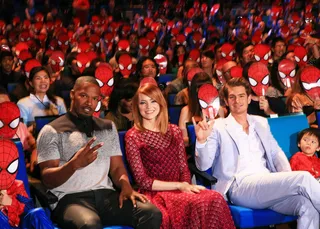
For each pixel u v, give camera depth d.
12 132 3.97
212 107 4.64
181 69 7.25
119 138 4.19
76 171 3.82
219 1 17.14
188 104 4.88
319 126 4.91
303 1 16.11
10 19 14.84
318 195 3.85
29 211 3.42
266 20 16.08
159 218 3.68
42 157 3.81
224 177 4.21
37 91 5.46
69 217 3.60
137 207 3.71
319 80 5.19
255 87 5.20
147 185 3.98
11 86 6.76
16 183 3.60
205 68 7.50
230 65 6.26
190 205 3.79
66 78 7.16
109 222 3.79
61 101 5.64
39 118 4.50
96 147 3.60
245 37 13.10
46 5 15.96
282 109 5.59
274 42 8.75
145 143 4.05
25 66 5.86
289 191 3.89
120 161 4.01
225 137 4.23
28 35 11.22
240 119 4.33
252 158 4.24
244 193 4.05
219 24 16.28
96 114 4.58
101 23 14.27
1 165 3.43
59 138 3.84
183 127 4.88
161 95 4.06
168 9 17.06
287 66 5.88
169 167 4.07
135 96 4.07
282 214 4.01
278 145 4.48
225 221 3.82
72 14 15.40
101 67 5.24
